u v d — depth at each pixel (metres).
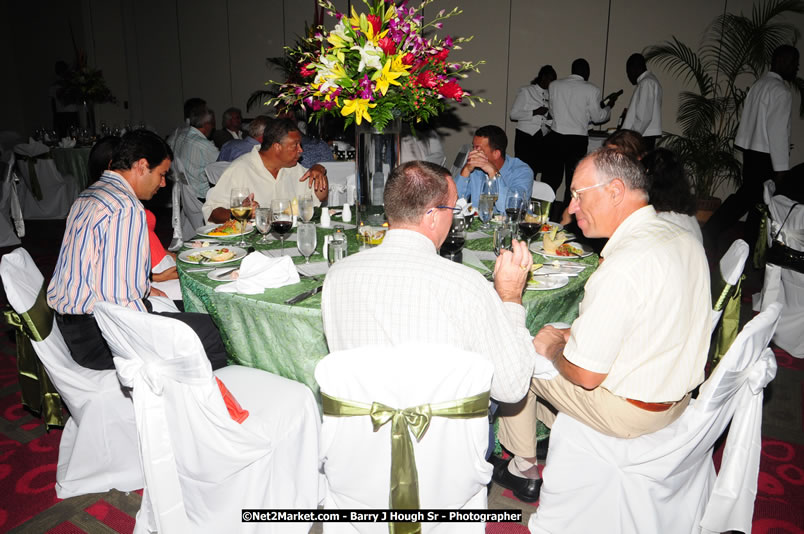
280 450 1.75
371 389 1.26
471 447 1.33
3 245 5.25
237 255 2.28
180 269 2.12
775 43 5.81
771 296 3.41
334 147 5.07
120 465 2.13
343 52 2.22
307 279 1.99
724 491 1.72
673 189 2.09
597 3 6.52
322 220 2.73
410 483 1.28
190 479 1.68
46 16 9.55
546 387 1.77
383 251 1.38
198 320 2.15
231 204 2.57
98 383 2.04
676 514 1.71
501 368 1.39
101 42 9.50
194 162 4.57
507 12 6.98
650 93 5.66
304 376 1.89
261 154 3.13
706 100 6.06
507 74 7.14
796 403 2.83
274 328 1.84
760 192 4.70
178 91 9.66
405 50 2.24
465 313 1.33
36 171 6.01
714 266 4.65
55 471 2.27
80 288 1.96
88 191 2.02
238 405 1.68
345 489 1.38
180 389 1.57
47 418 2.18
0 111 10.14
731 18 5.91
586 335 1.51
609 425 1.61
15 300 1.90
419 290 1.32
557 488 1.75
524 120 6.49
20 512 2.03
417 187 1.36
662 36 6.28
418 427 1.25
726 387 1.55
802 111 5.80
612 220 1.63
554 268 2.12
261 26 8.68
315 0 8.16
